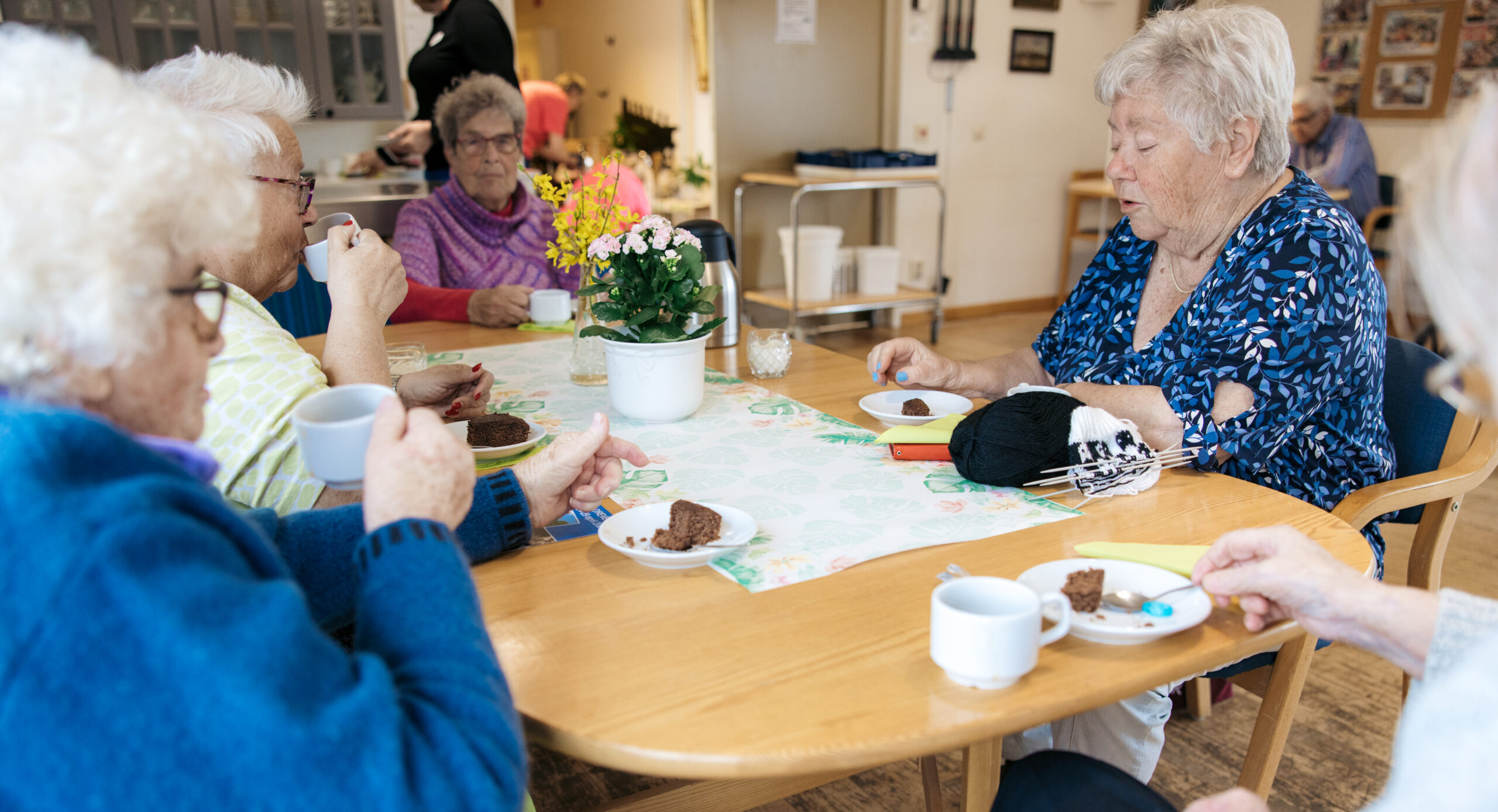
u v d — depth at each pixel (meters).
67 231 0.49
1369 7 5.10
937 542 0.94
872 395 1.43
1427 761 0.51
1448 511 1.39
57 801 0.47
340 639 0.92
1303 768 1.68
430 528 0.65
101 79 0.53
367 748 0.49
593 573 0.90
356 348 1.15
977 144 5.34
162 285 0.55
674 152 6.04
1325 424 1.29
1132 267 1.54
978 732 0.66
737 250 4.90
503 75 3.58
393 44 4.33
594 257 1.37
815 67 4.85
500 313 2.02
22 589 0.46
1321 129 4.78
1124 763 1.23
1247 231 1.27
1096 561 0.86
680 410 1.35
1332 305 1.17
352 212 3.05
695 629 0.79
